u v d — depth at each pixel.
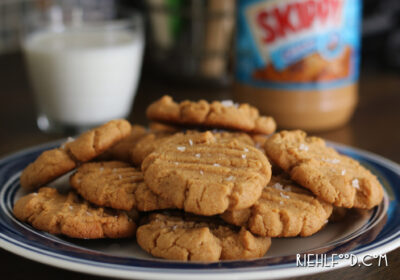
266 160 0.33
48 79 0.51
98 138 0.36
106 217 0.34
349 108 0.51
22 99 0.59
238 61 0.50
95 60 0.50
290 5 0.47
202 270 0.29
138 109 0.57
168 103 0.38
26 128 0.53
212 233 0.32
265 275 0.29
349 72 0.50
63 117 0.52
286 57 0.48
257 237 0.32
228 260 0.30
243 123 0.37
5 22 0.90
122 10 0.56
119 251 0.33
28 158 0.41
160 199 0.33
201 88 0.62
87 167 0.36
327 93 0.49
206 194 0.31
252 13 0.48
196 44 0.60
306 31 0.47
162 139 0.37
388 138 0.50
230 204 0.31
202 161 0.33
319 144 0.38
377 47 0.75
